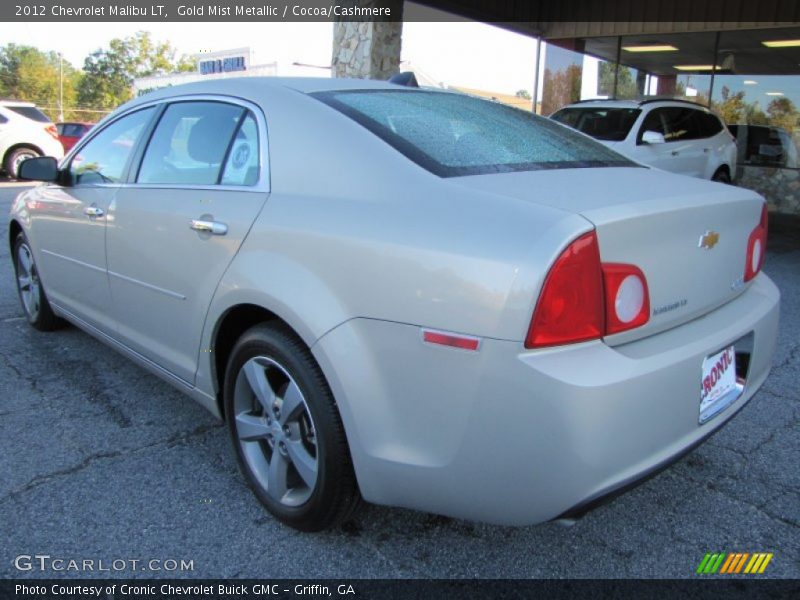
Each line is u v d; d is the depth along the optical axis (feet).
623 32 42.32
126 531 7.98
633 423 6.00
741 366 7.71
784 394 12.23
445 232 6.24
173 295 9.13
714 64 40.22
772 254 26.50
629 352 6.22
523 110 10.48
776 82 38.29
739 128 40.22
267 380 8.00
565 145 8.91
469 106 9.52
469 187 6.61
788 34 37.01
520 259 5.77
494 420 5.91
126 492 8.78
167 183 9.64
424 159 7.15
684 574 7.44
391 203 6.79
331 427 7.04
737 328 7.41
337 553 7.70
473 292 5.90
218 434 10.43
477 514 6.39
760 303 8.27
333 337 6.74
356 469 6.89
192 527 8.09
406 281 6.29
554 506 5.96
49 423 10.64
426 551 7.77
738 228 7.81
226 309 8.09
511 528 8.23
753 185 40.27
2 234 26.78
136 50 203.51
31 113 51.78
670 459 6.54
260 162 8.27
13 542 7.72
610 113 31.17
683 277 6.86
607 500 6.14
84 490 8.80
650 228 6.37
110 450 9.86
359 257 6.66
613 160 8.88
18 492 8.70
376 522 8.29
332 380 6.78
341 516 7.54
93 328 11.93
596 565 7.57
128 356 11.03
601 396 5.72
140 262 9.78
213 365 8.72
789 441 10.43
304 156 7.81
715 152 33.30
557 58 45.65
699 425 6.93
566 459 5.77
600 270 5.94
